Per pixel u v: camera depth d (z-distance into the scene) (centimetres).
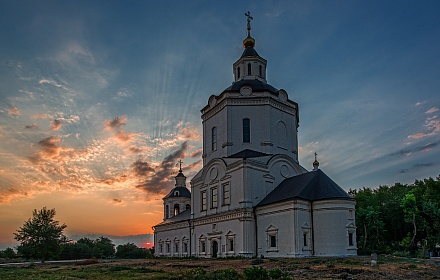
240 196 4781
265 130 5256
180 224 6172
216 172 5312
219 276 2316
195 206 5772
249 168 4812
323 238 4112
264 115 5306
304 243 4131
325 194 4222
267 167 4984
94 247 8888
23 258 7181
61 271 3481
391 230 6756
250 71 5909
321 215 4169
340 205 4122
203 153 5812
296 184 4600
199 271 2670
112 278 2622
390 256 4178
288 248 4159
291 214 4169
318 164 5722
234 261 3956
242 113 5356
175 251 6294
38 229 5831
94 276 2848
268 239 4453
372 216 6172
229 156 5228
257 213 4681
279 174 5112
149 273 2984
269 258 4088
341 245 4041
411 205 5900
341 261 3275
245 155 5062
